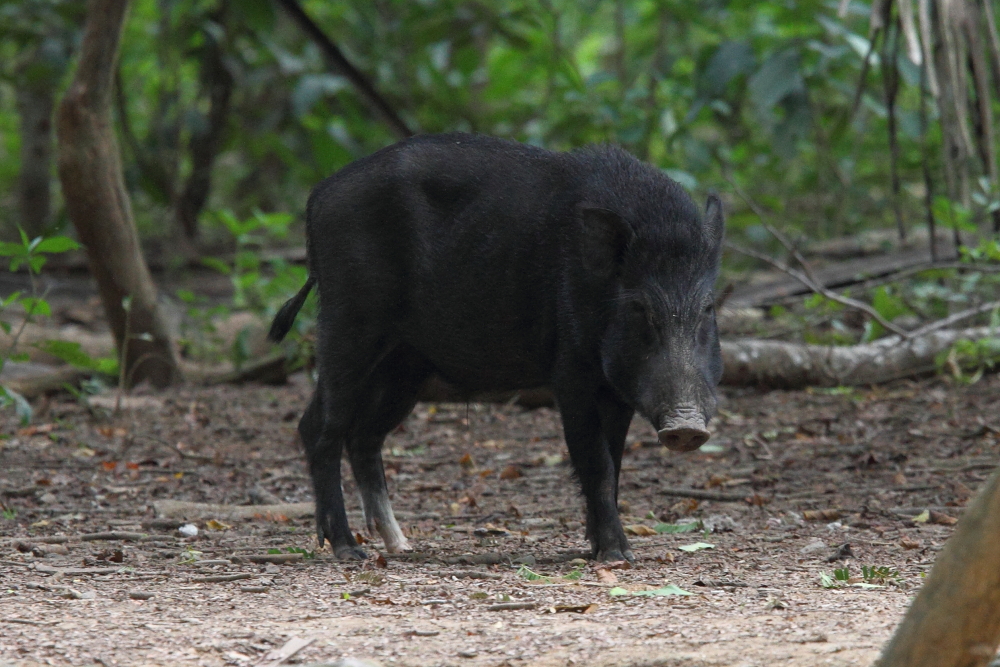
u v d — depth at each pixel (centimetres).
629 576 725
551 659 535
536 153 834
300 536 898
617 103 2142
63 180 1502
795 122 1881
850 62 1933
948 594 393
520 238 802
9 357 1191
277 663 538
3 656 543
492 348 830
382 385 905
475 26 2302
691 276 732
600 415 793
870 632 559
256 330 1712
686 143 1997
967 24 1326
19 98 2509
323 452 848
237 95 2794
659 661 525
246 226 1678
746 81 2111
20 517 951
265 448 1264
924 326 1568
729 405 1430
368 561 791
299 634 584
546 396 1451
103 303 1560
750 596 657
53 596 675
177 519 941
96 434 1311
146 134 2752
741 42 1953
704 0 2206
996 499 386
